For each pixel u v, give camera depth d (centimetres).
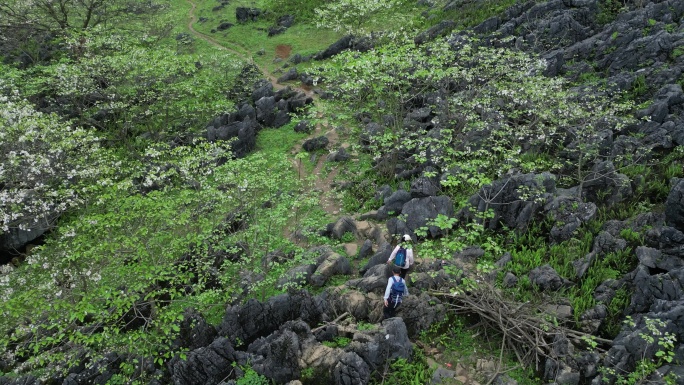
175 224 1848
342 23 4222
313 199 2009
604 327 1334
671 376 1089
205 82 3512
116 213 1758
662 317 1217
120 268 1605
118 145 3303
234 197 2014
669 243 1492
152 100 3353
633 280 1412
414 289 1557
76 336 1425
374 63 2294
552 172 2083
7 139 1822
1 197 1703
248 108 3547
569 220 1722
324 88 3784
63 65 2984
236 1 6638
